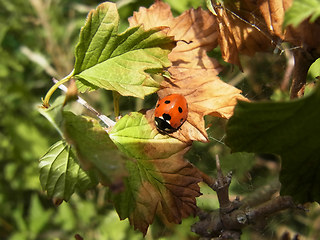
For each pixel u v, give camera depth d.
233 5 0.07
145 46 0.06
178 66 0.07
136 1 0.12
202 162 0.12
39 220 0.15
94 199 0.15
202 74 0.07
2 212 0.16
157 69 0.06
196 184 0.06
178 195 0.06
